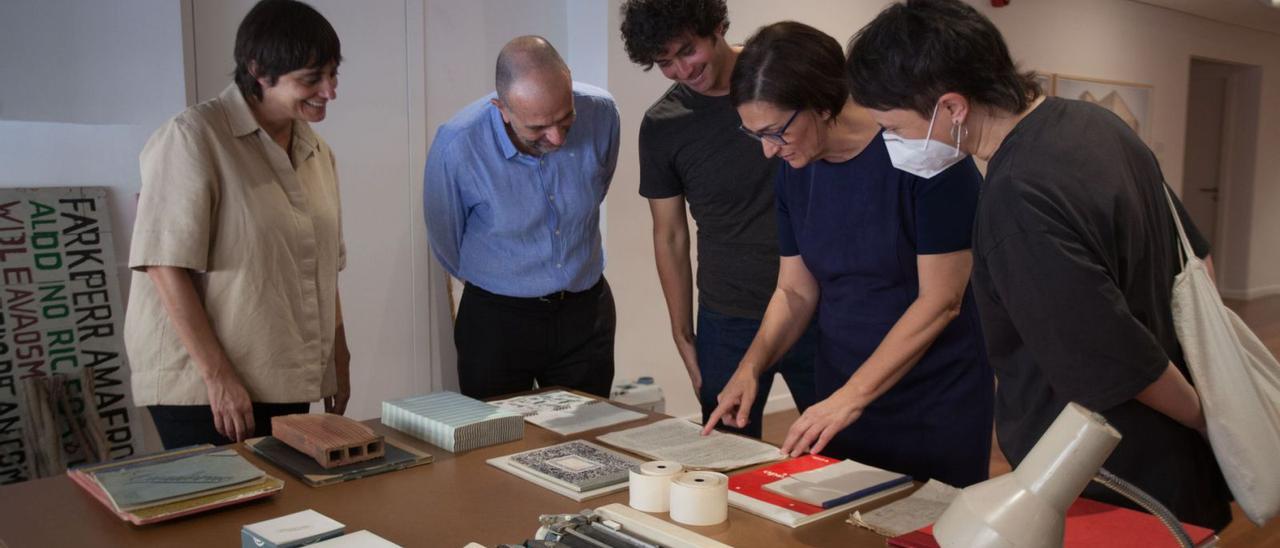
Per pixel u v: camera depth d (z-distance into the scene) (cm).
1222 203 923
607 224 427
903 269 179
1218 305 128
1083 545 113
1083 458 76
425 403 188
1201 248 136
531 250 246
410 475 155
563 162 243
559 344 255
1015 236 116
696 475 135
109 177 307
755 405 255
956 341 181
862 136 170
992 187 121
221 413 192
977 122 124
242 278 196
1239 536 319
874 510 135
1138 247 121
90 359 305
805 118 159
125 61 297
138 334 199
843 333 192
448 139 241
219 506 139
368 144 372
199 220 188
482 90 404
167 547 126
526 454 163
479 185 241
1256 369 133
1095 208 116
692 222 466
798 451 163
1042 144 118
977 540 77
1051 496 76
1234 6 761
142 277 199
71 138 299
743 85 159
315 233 212
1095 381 115
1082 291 112
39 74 283
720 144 237
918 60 120
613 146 254
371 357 384
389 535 129
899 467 189
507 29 408
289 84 190
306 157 212
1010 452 138
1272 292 952
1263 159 915
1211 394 124
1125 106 739
